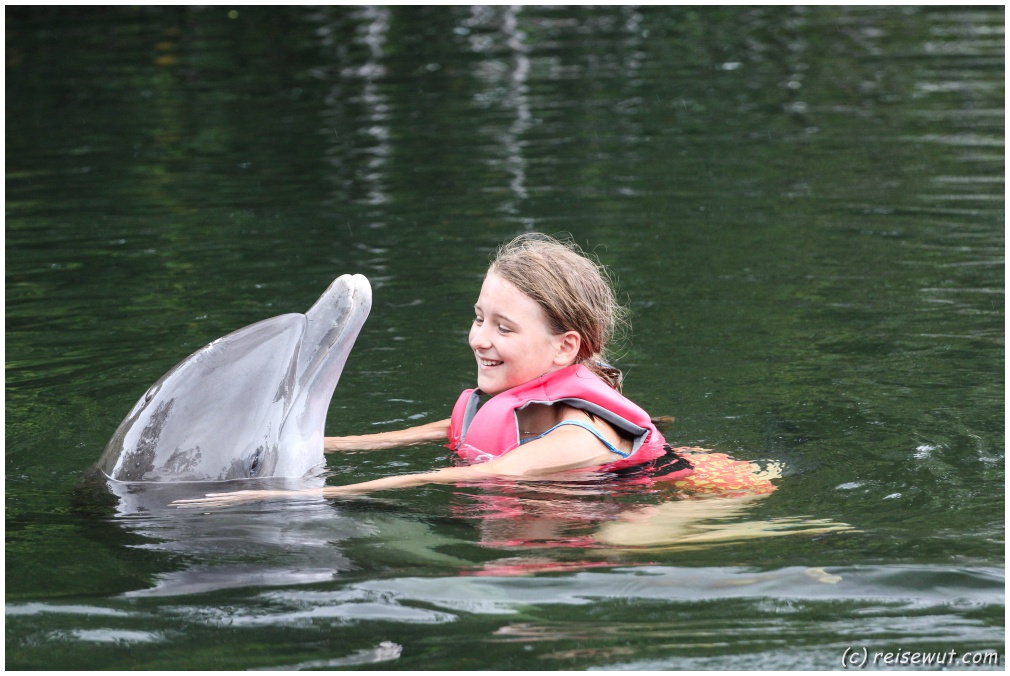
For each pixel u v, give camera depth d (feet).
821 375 34.37
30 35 111.45
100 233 53.31
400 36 108.78
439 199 57.67
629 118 75.56
